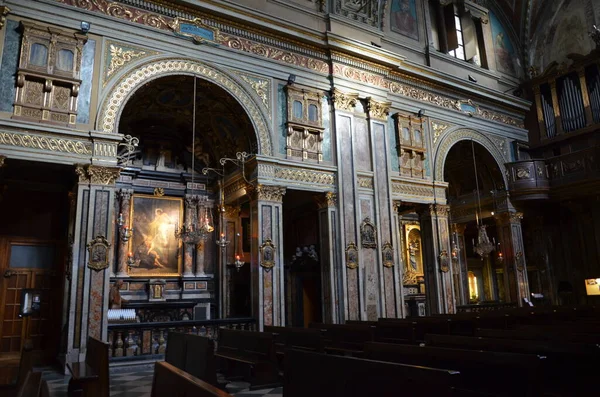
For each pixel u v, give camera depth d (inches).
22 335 474.6
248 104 507.8
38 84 396.5
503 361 161.6
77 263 386.9
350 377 142.6
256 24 514.6
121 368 377.7
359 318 530.9
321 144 550.3
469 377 171.2
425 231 657.0
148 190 617.6
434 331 372.5
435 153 669.9
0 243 481.4
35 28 398.3
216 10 488.1
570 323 345.7
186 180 641.6
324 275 538.3
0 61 382.0
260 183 499.5
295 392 160.7
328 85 572.1
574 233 832.9
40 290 452.1
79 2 424.2
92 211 398.0
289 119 529.0
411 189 629.3
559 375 199.2
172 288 606.2
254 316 481.1
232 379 324.5
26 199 502.3
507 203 778.2
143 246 598.5
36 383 148.5
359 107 595.2
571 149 800.9
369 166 584.1
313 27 577.3
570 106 804.0
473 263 938.7
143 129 620.7
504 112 805.2
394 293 567.2
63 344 404.2
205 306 605.3
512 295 759.1
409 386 126.4
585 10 807.1
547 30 866.1
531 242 878.4
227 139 598.5
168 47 464.8
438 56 721.0
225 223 633.6
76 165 399.9
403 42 688.4
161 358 397.4
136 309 531.2
